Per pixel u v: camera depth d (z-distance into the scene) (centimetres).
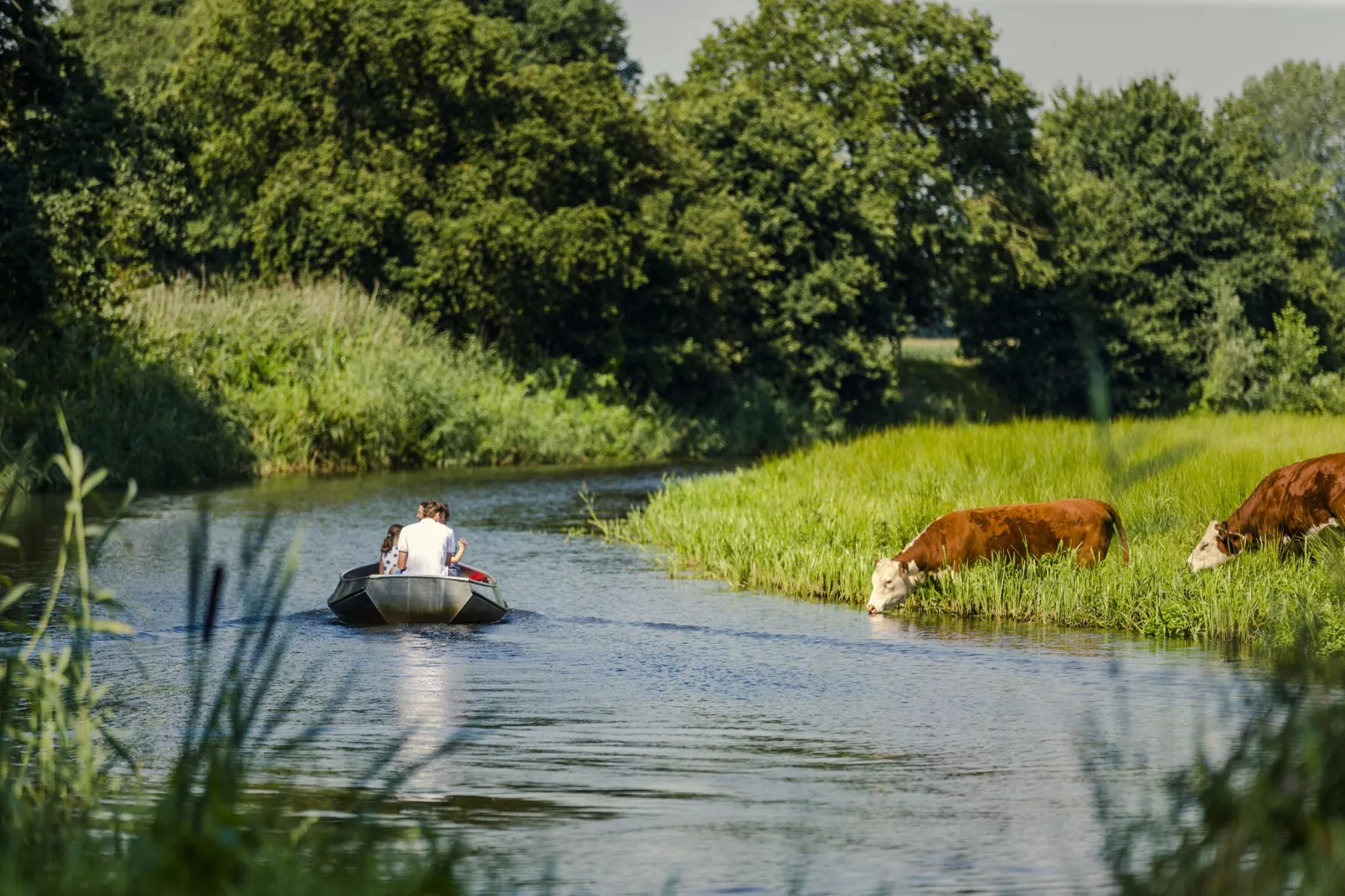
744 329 10794
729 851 1230
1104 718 1830
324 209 8350
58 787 1058
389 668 2203
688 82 12531
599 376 9200
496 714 1858
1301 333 13300
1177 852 823
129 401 6112
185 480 6141
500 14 13000
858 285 11075
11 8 5781
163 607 2794
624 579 3338
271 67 8756
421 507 2850
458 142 8925
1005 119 12738
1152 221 13750
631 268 8988
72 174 6300
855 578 3033
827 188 10631
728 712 1894
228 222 9412
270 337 7306
